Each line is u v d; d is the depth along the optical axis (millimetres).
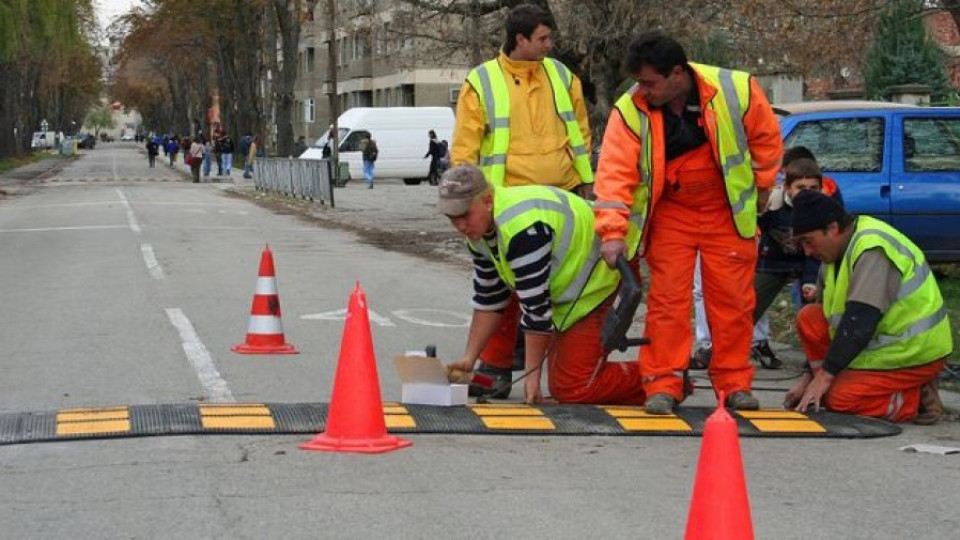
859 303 8383
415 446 7609
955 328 12430
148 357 10867
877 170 14180
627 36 19609
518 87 9477
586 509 6371
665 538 5914
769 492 6816
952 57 30250
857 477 7160
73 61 93500
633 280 7828
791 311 13656
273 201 39906
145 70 128375
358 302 7527
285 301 14836
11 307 14117
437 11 22312
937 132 14398
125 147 182750
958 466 7449
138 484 6684
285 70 63094
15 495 6473
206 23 78312
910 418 8656
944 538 6055
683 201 8289
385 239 24719
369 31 23984
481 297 8742
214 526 5996
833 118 14375
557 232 8266
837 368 8516
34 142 137125
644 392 8938
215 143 65500
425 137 55062
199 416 8203
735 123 8094
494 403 8930
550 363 8875
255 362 10734
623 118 8148
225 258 19891
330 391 9500
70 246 22156
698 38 19891
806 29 18266
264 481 6773
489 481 6859
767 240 10352
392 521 6113
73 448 7422
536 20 9398
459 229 8242
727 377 8680
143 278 16969
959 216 14219
